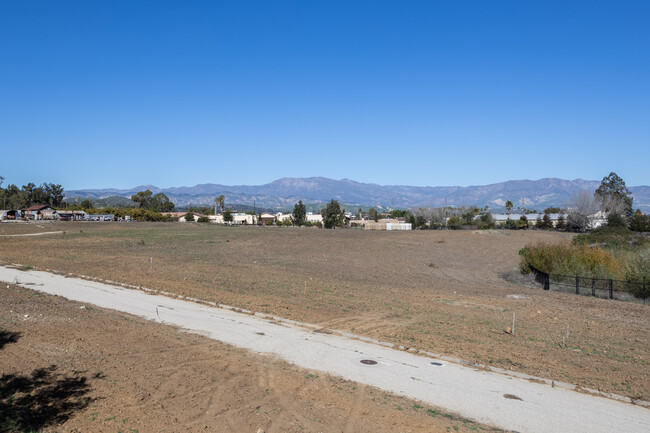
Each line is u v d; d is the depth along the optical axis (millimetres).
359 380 10008
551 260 29891
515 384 10047
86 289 20875
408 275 31344
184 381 9508
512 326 15828
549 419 8305
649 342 14102
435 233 79812
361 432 7516
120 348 11570
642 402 9094
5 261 31734
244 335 13555
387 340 13453
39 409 8047
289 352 11922
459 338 13961
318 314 16922
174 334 13273
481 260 43625
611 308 20219
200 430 7438
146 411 8070
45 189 181750
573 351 12820
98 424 7562
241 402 8570
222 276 26875
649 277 23797
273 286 23531
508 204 169250
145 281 23875
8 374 9531
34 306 16062
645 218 80875
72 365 10188
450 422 8031
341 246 53406
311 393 9133
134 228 84125
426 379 10195
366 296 21500
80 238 57406
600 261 27875
